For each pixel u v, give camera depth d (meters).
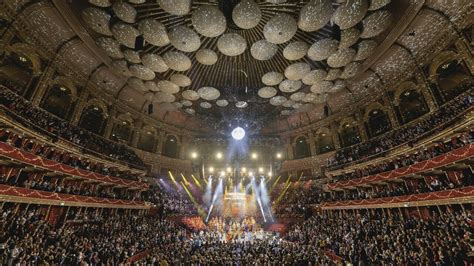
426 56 17.77
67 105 20.69
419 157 16.59
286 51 15.68
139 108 27.81
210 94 20.42
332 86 19.89
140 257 16.05
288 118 31.45
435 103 17.36
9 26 14.98
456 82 16.38
